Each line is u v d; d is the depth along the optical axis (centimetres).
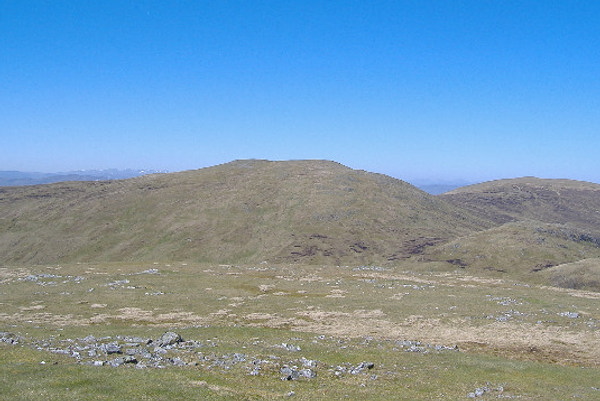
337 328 5603
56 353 3412
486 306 6506
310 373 3328
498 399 3042
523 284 8756
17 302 6919
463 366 3906
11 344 3681
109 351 3534
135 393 2506
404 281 8762
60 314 6269
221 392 2678
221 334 4925
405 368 3741
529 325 5562
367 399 2838
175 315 6316
